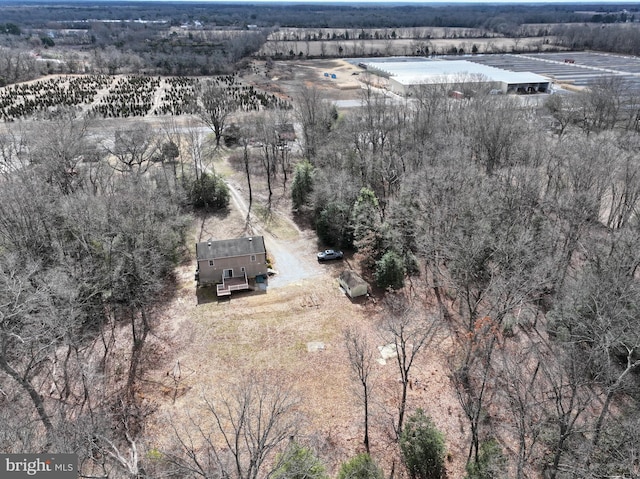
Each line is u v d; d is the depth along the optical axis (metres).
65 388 29.81
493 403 28.27
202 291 41.00
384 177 56.56
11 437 20.94
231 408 28.53
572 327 28.11
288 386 30.25
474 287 34.53
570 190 41.31
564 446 23.31
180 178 59.25
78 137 54.09
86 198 40.06
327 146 59.44
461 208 38.38
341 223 46.53
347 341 28.38
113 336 34.97
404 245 43.50
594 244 35.66
